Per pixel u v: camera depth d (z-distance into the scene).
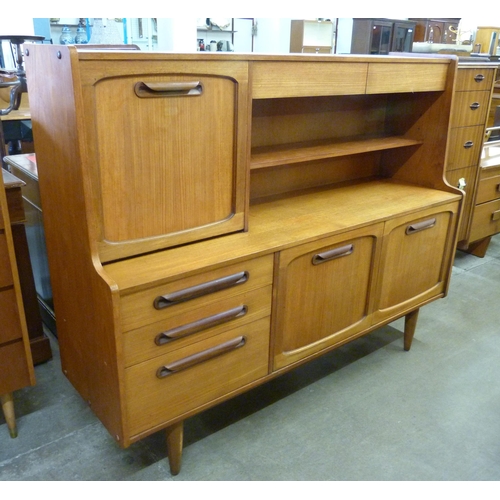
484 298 2.99
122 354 1.35
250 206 2.02
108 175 1.33
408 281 2.21
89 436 1.84
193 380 1.55
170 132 1.41
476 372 2.29
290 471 1.70
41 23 4.41
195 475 1.67
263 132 2.04
